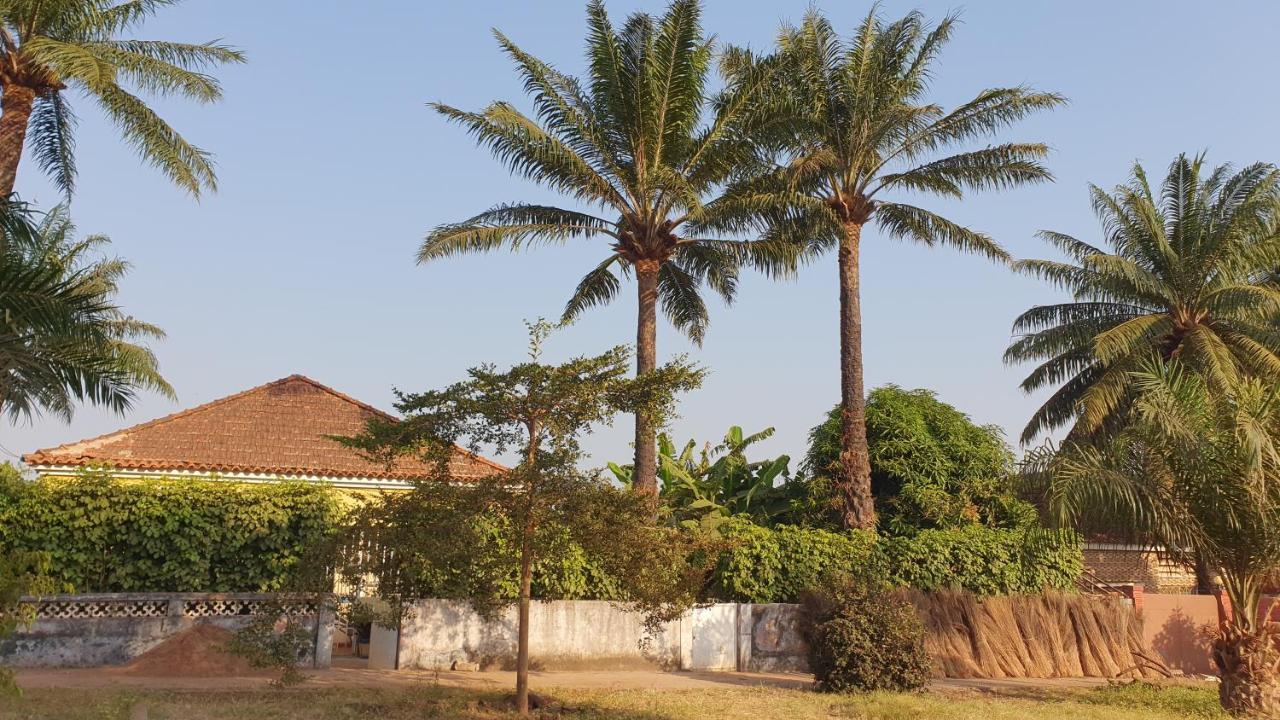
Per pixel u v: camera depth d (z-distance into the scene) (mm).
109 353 14414
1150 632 22188
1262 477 14500
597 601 17938
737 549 19625
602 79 22172
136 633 15031
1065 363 30109
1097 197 28125
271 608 12398
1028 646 20188
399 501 12297
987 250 23969
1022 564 21438
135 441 20875
